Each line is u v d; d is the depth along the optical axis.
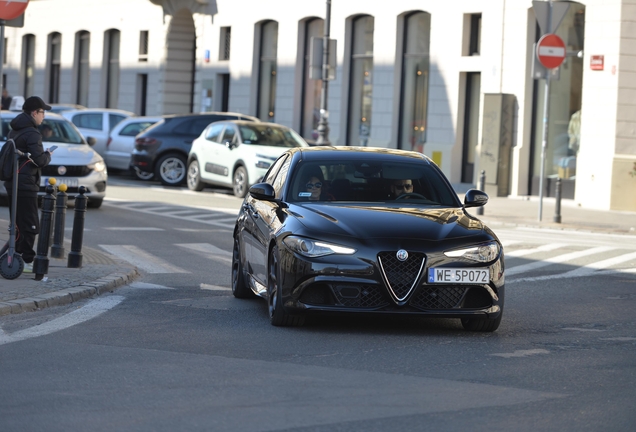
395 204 12.98
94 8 61.31
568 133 36.16
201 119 39.12
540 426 7.98
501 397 8.92
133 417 8.09
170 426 7.84
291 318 12.20
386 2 41.94
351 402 8.63
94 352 10.66
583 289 16.77
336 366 10.12
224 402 8.59
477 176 37.84
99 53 60.97
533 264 20.05
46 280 15.01
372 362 10.37
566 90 36.12
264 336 11.74
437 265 11.70
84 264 17.03
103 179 27.31
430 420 8.09
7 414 8.13
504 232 26.73
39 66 66.94
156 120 41.91
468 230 12.17
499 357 10.78
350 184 13.30
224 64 51.09
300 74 47.03
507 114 36.81
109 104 60.84
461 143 39.41
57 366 9.93
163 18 55.00
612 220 30.33
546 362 10.56
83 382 9.27
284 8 47.34
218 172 35.12
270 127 35.22
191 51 55.22
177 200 32.16
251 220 13.99
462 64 38.78
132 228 23.81
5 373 9.59
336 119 44.59
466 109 39.44
